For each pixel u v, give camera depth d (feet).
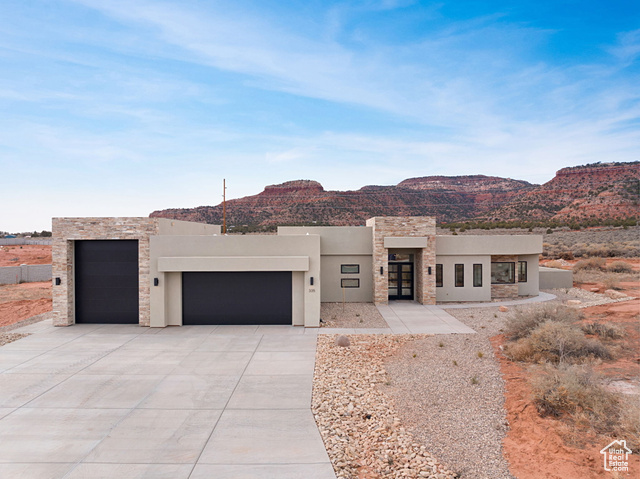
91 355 39.11
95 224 51.29
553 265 105.91
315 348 41.19
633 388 27.09
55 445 22.53
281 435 23.56
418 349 39.91
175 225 55.72
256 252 51.26
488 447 21.59
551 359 33.47
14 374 33.86
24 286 95.35
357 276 68.08
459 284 67.56
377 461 20.77
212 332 48.03
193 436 23.47
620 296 63.41
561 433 21.79
